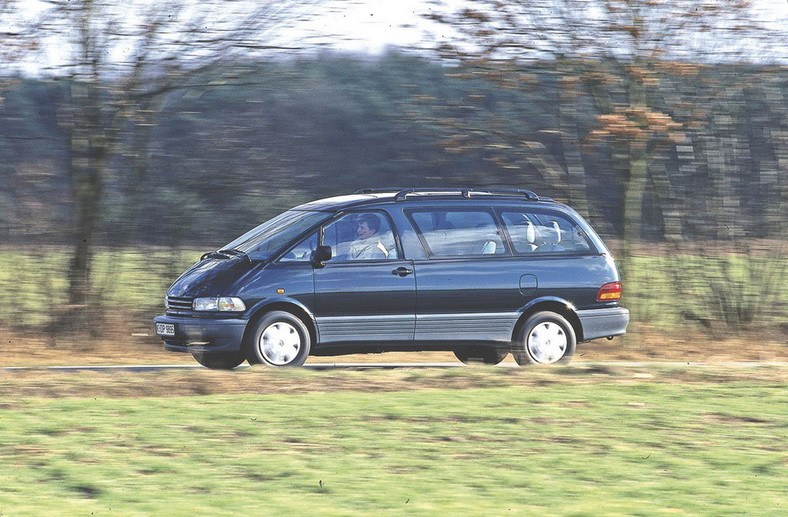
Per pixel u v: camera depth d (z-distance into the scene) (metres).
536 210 34.22
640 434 22.23
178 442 20.98
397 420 23.23
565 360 33.72
